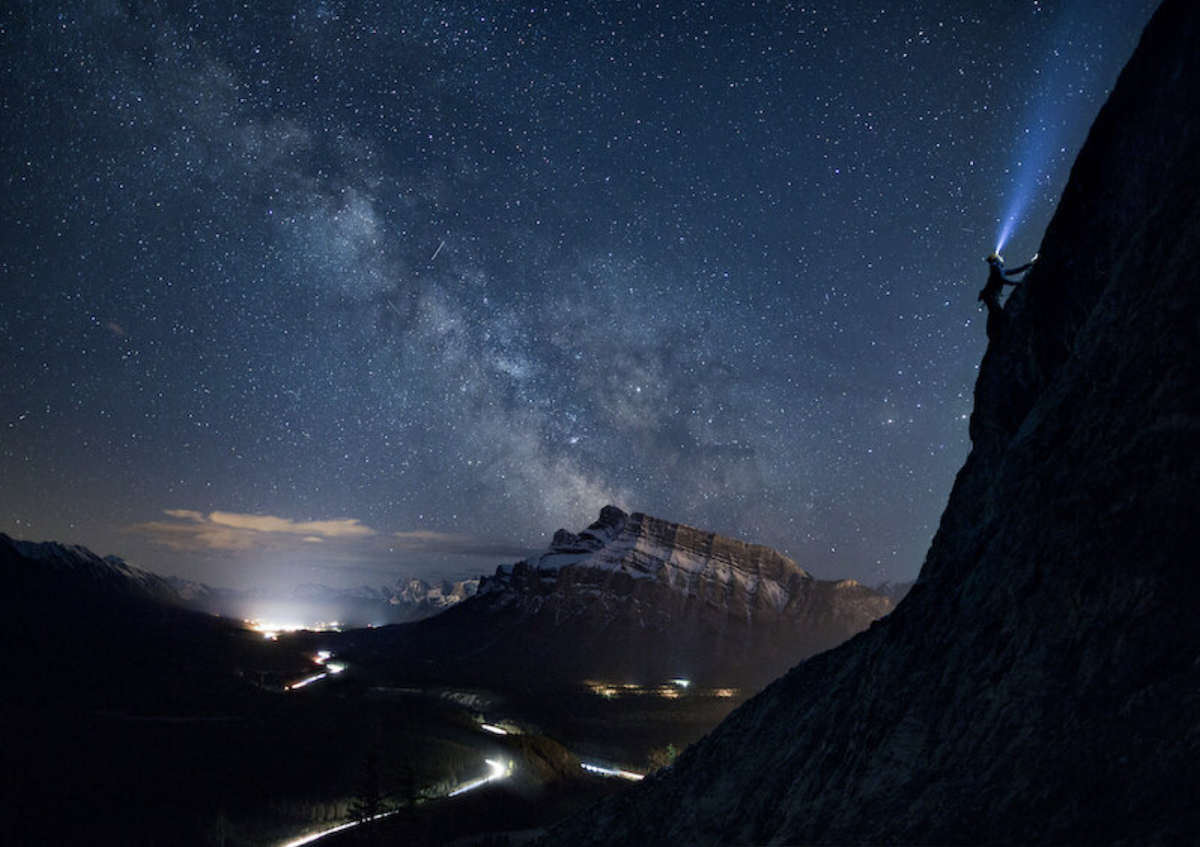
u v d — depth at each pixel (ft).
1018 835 36.52
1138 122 57.21
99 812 281.95
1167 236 47.78
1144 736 34.81
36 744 370.12
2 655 595.06
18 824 265.13
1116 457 44.52
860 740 57.31
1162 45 55.98
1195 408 41.11
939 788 43.98
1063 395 52.75
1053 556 46.44
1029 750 40.06
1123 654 38.68
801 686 87.04
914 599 66.03
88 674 572.51
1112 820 33.14
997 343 71.87
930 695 51.96
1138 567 40.32
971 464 71.67
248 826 276.41
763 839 65.36
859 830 47.14
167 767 341.82
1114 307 50.57
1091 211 61.98
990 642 48.44
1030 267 70.44
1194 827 29.53
